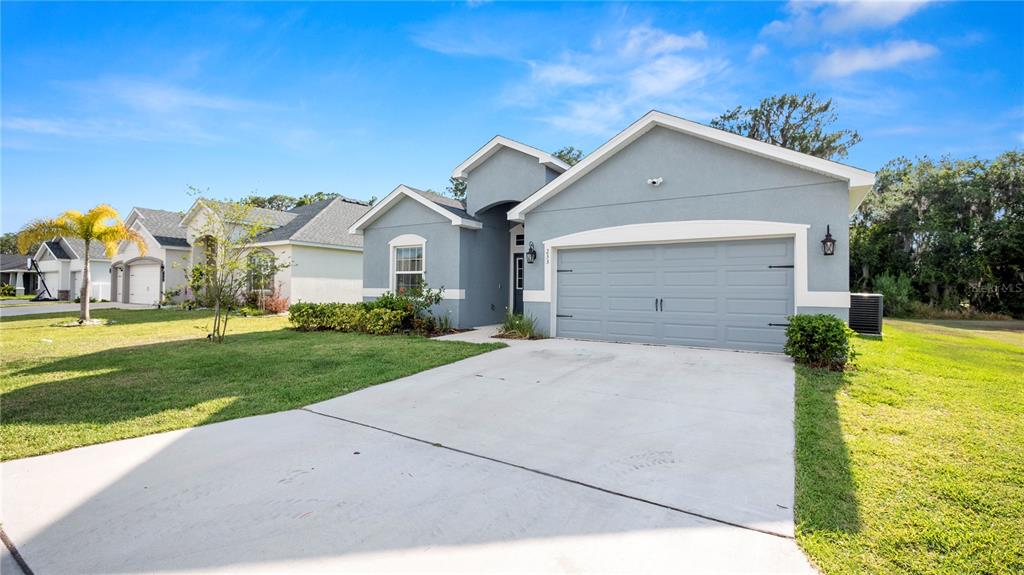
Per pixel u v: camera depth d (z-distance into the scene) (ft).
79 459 12.06
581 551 7.93
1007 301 73.20
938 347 31.01
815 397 17.29
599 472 11.21
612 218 32.30
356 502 9.70
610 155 32.22
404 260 45.98
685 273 30.07
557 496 9.96
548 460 11.99
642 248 31.60
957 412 15.62
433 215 43.55
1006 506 9.34
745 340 28.07
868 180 24.36
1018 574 7.23
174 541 8.25
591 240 33.06
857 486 10.26
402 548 8.02
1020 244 71.72
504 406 17.02
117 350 30.04
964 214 79.66
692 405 16.70
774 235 27.04
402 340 34.35
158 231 76.43
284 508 9.43
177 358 26.91
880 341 32.83
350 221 70.79
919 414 15.38
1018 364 24.56
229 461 11.92
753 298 27.89
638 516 9.09
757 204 27.43
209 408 16.81
